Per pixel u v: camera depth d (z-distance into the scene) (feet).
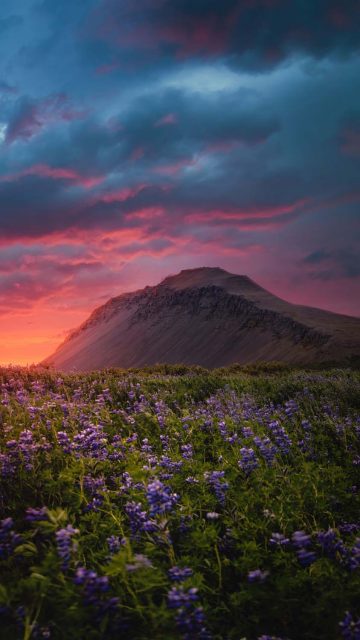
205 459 11.82
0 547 6.42
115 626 5.56
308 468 9.80
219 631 6.07
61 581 5.94
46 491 8.73
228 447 12.41
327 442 13.47
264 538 7.76
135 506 7.64
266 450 10.50
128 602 6.09
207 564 7.11
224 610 6.34
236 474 9.66
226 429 13.74
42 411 13.82
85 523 7.93
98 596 5.53
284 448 11.67
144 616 5.86
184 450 11.85
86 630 5.60
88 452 10.26
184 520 7.78
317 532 7.25
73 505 8.22
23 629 5.48
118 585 6.04
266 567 7.04
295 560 6.88
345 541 7.91
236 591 6.75
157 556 7.20
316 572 6.54
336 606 6.06
